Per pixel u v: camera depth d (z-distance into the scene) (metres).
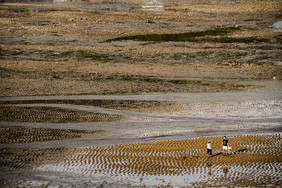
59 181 88.50
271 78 189.88
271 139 115.12
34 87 180.00
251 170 91.31
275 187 80.31
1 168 98.50
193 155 102.88
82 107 153.38
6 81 188.75
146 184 84.94
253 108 150.00
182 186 83.06
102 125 134.25
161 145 112.31
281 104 154.12
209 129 128.12
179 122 136.12
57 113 146.62
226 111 147.12
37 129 130.75
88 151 109.12
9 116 143.62
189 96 165.62
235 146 109.31
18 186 85.88
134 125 133.75
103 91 173.88
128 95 168.12
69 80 190.62
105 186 84.62
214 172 90.69
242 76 193.25
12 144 117.50
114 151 108.25
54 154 107.94
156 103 157.38
